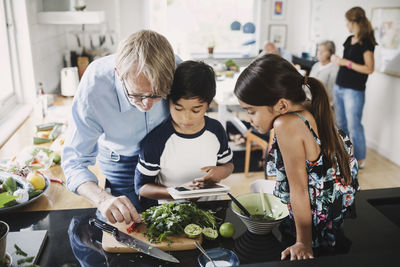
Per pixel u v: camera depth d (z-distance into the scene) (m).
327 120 1.09
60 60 3.84
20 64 2.87
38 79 3.03
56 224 1.28
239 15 5.89
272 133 2.51
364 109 4.39
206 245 1.14
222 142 1.51
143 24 4.81
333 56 3.72
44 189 1.55
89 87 1.34
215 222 1.25
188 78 1.18
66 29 4.11
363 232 1.20
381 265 0.72
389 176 3.62
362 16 3.47
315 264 0.73
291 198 1.09
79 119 1.38
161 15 5.16
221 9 5.82
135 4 4.71
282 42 6.00
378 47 4.02
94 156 1.50
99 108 1.37
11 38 2.79
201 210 1.26
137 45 1.13
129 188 1.64
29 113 2.78
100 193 1.30
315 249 1.12
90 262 1.06
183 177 1.48
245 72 1.07
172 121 1.41
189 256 1.09
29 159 1.82
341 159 1.11
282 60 1.07
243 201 1.30
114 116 1.41
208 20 5.85
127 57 1.12
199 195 1.25
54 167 1.88
